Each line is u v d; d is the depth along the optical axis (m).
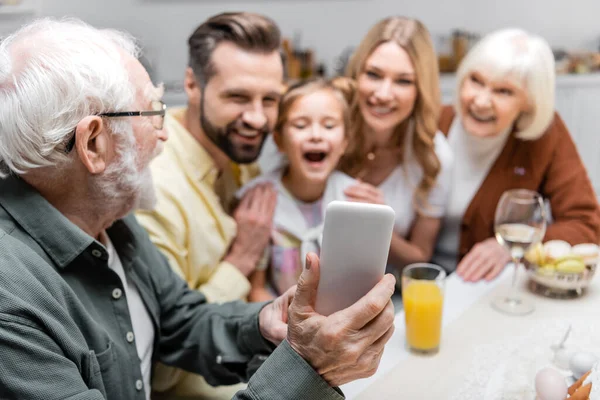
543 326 0.88
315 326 0.55
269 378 0.58
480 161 1.42
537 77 1.27
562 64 2.26
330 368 0.56
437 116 1.38
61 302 0.69
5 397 0.60
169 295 0.96
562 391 0.65
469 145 1.43
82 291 0.76
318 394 0.57
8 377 0.60
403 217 1.42
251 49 1.15
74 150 0.71
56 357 0.62
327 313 0.58
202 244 1.16
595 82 2.15
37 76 0.67
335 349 0.54
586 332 0.85
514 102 1.31
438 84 1.37
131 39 0.88
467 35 2.35
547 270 0.99
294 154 1.24
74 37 0.72
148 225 1.09
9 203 0.72
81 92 0.69
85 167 0.72
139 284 0.90
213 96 1.17
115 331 0.79
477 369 0.76
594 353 0.78
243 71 1.14
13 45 0.71
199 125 1.23
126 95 0.73
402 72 1.31
